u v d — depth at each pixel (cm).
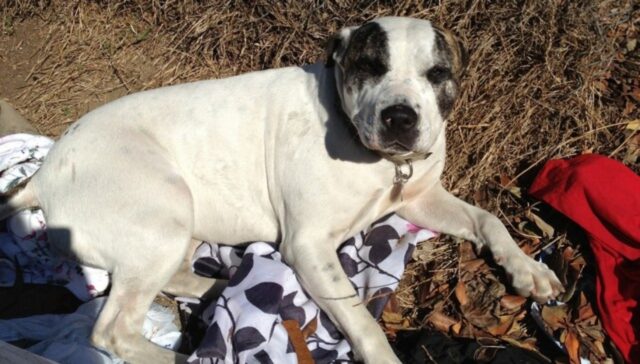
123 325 93
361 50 86
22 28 149
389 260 104
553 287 99
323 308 93
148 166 96
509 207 114
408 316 103
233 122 99
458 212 107
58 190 98
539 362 93
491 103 123
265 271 97
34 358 74
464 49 92
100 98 140
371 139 83
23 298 107
